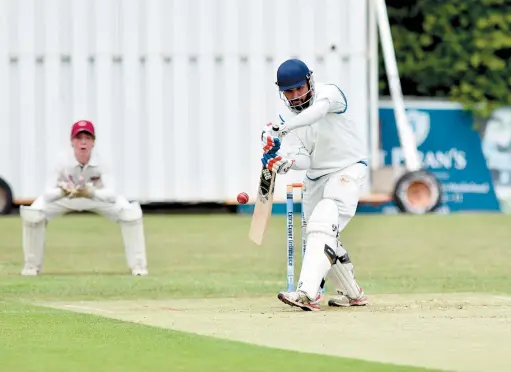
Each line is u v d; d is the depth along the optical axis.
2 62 72.56
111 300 32.66
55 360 20.84
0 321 26.62
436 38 90.38
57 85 73.12
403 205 76.00
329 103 29.28
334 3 74.50
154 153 73.75
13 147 73.06
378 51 89.31
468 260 46.69
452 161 82.56
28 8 72.62
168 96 74.00
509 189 83.19
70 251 50.28
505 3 89.69
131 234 41.03
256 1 74.06
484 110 83.25
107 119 73.44
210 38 74.06
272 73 74.56
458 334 24.14
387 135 81.25
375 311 28.98
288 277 31.62
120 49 73.44
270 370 19.70
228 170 74.50
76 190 40.16
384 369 19.70
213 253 49.44
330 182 29.94
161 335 24.00
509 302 31.31
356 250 50.84
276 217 70.38
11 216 71.69
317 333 24.41
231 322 26.52
